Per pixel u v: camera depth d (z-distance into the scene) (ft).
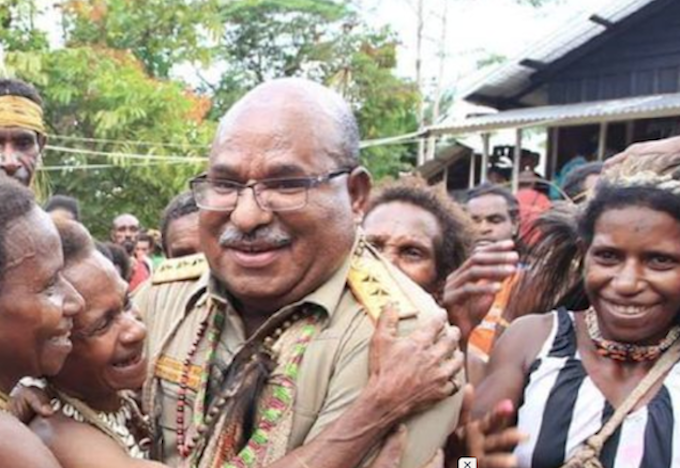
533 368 6.17
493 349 6.55
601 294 5.87
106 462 4.71
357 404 4.82
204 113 44.80
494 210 14.32
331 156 5.17
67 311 4.48
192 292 5.76
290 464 4.71
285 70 59.52
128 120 37.99
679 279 5.68
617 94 35.22
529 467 5.92
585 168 11.66
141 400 5.63
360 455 4.76
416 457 4.94
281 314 5.22
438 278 7.70
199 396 5.37
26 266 4.25
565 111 32.63
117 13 43.80
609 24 34.19
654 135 32.53
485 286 6.93
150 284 6.12
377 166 53.93
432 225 7.54
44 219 4.39
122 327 4.92
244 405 5.19
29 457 4.04
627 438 5.68
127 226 22.75
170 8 44.27
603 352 5.94
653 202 5.65
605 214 5.82
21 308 4.25
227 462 5.14
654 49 34.22
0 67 12.96
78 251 4.81
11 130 8.76
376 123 54.54
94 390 4.97
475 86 37.32
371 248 5.75
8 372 4.38
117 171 39.19
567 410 5.90
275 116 5.09
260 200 5.06
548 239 6.90
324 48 57.77
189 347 5.58
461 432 5.53
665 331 5.94
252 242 5.09
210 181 5.22
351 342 5.14
